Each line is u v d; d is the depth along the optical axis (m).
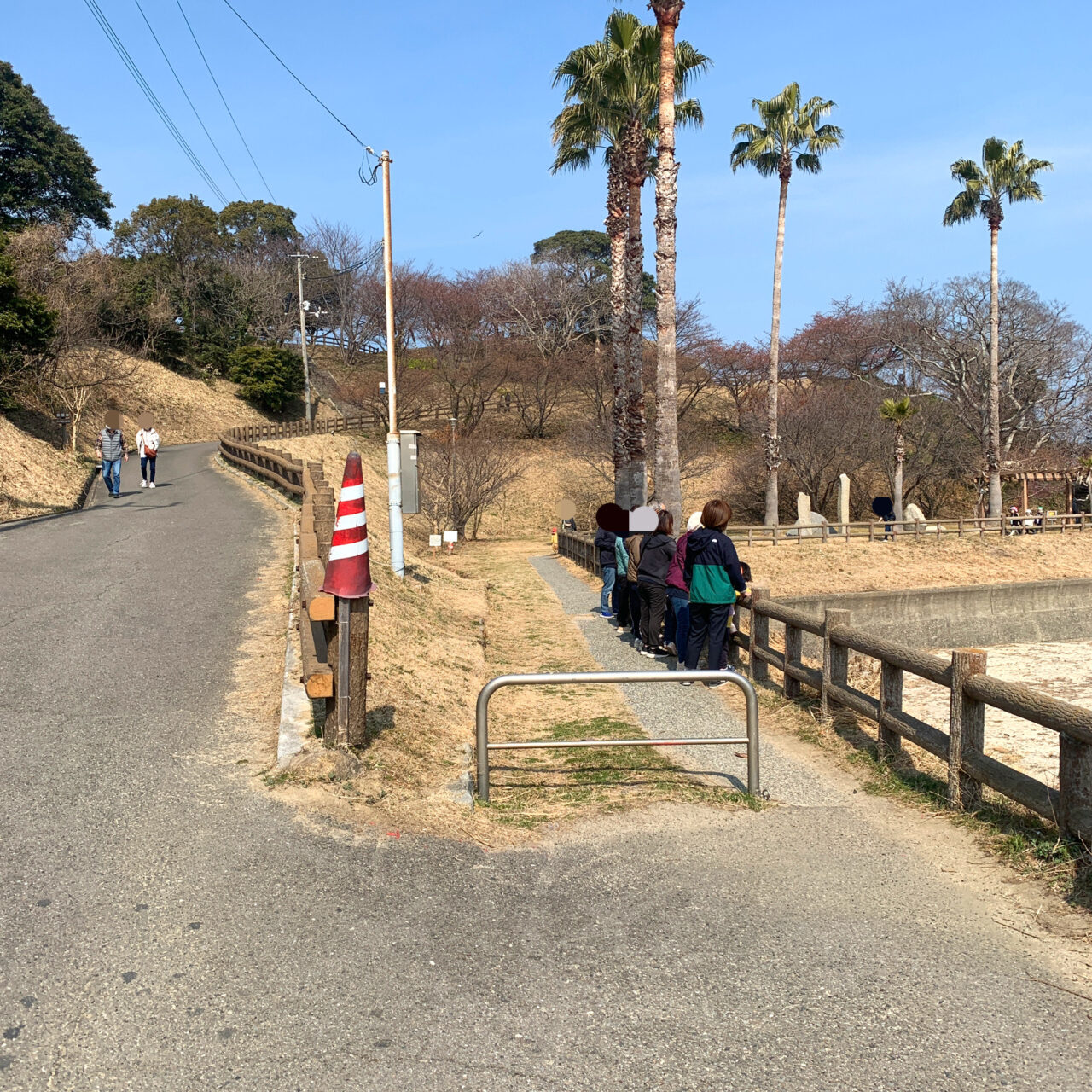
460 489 34.28
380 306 69.19
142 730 5.89
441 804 5.00
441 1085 2.66
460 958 3.38
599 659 10.39
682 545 9.12
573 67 20.06
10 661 7.43
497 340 57.06
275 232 75.19
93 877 3.92
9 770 5.16
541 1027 2.95
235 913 3.66
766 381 56.59
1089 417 47.81
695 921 3.72
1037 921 3.69
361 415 55.31
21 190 50.62
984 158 37.66
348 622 5.31
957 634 23.95
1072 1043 2.85
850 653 12.82
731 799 5.30
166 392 50.06
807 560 28.45
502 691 8.59
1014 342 46.91
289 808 4.69
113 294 42.88
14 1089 2.61
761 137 34.69
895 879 4.15
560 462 48.53
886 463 45.66
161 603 9.72
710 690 8.51
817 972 3.30
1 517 17.52
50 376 31.94
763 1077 2.69
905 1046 2.84
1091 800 4.07
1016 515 36.66
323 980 3.21
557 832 4.75
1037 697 4.34
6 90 49.75
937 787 5.36
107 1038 2.85
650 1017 3.01
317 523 9.62
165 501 20.83
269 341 64.81
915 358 49.59
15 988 3.10
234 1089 2.64
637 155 18.36
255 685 6.96
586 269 73.06
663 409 14.70
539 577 19.77
